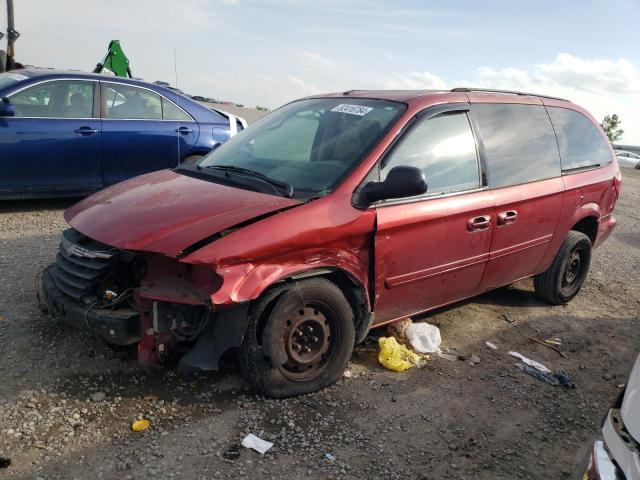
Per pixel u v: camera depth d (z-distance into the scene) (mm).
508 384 3990
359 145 3830
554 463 3188
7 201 7660
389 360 3961
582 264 5668
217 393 3455
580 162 5398
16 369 3473
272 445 3035
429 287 4105
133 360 3688
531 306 5562
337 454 3031
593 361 4543
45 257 5445
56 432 2963
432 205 3900
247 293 3100
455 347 4484
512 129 4727
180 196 3600
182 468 2797
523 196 4586
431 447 3193
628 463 1756
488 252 4422
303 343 3488
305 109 4617
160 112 7660
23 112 6742
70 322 3385
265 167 3980
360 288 3664
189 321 3246
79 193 7195
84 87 7113
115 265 3291
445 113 4211
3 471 2660
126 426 3068
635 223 11180
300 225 3297
